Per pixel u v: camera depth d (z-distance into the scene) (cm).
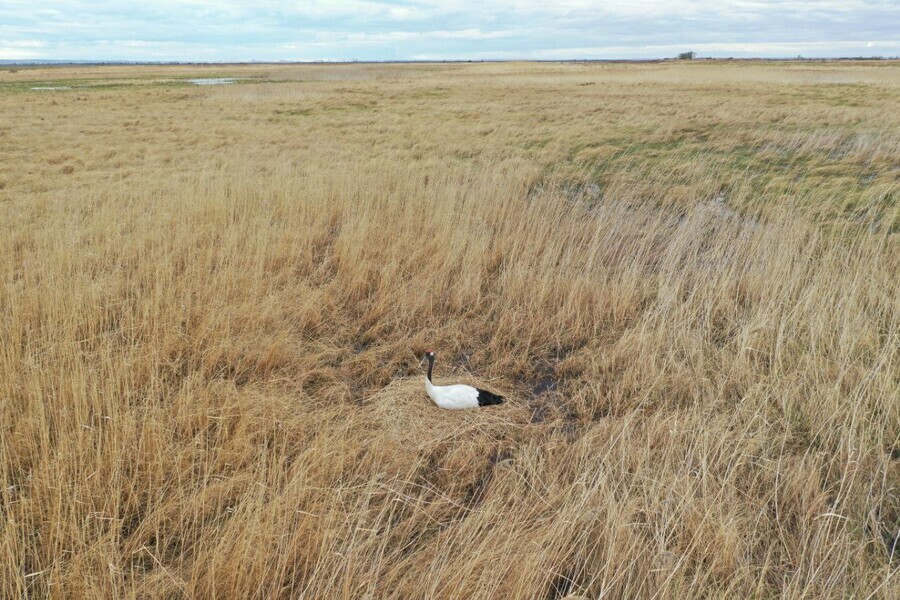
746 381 640
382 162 1634
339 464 499
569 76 5850
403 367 730
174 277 867
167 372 642
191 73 8238
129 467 486
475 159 1758
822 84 3872
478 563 402
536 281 898
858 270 833
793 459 517
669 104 2856
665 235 1107
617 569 398
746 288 849
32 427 505
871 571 412
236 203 1163
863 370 618
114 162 1691
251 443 542
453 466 532
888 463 511
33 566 402
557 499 477
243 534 396
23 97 3572
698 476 485
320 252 1034
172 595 393
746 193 1290
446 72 7781
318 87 4469
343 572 401
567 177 1510
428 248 1000
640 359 687
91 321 699
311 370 682
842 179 1341
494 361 745
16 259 918
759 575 412
